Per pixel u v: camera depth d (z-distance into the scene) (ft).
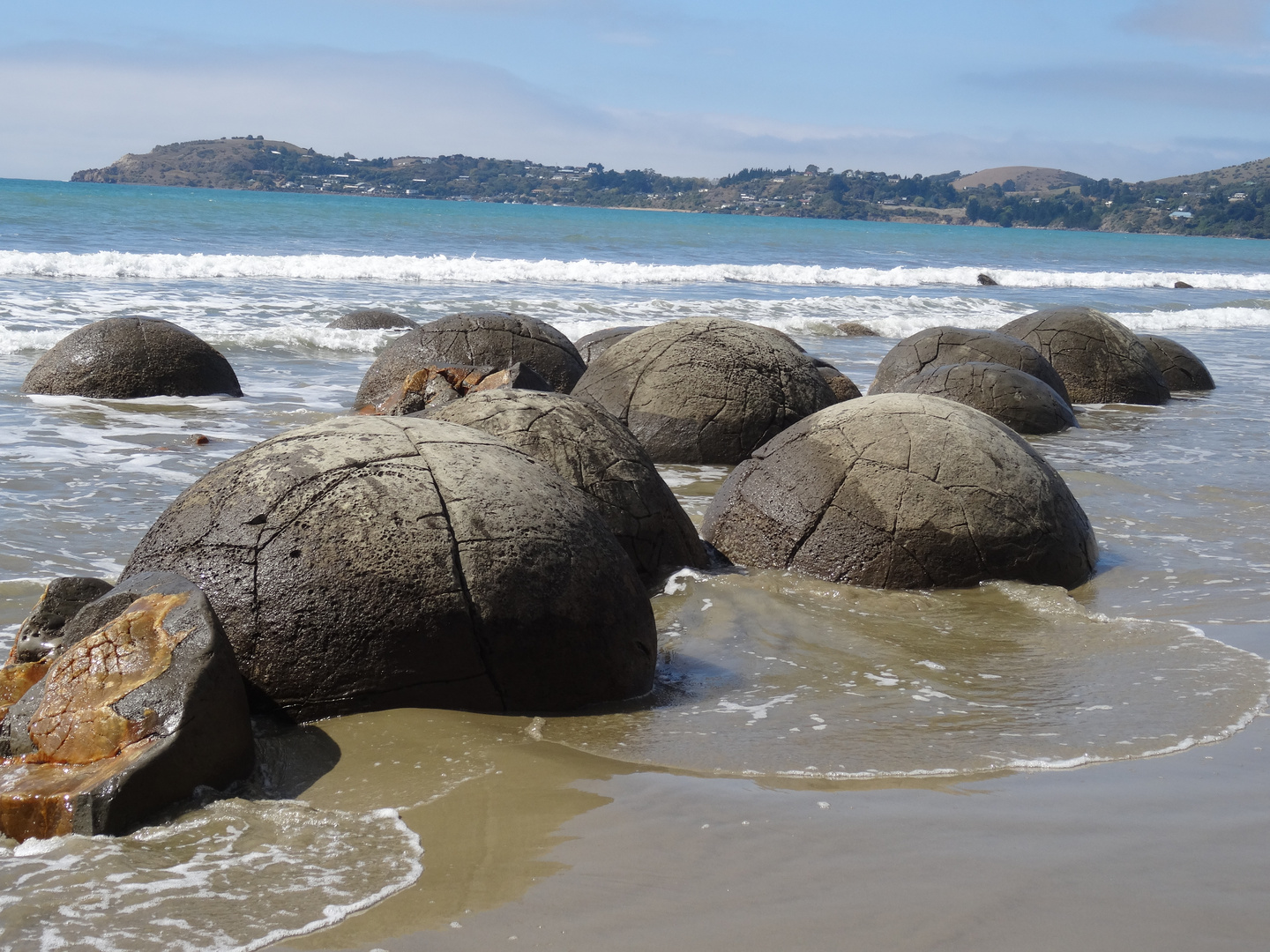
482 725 15.16
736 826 12.61
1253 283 162.71
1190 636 20.35
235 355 56.54
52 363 43.93
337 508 15.47
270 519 15.49
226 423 40.09
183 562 15.52
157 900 10.82
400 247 126.11
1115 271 183.73
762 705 16.89
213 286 81.35
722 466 35.42
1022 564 23.57
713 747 15.05
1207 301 126.72
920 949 10.09
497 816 12.74
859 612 21.95
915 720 16.29
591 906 10.84
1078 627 21.18
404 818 12.66
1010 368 45.60
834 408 26.04
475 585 15.35
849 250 185.68
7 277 78.33
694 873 11.52
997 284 143.13
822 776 14.15
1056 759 14.82
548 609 15.76
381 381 43.65
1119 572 25.31
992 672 18.65
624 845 12.10
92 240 108.88
